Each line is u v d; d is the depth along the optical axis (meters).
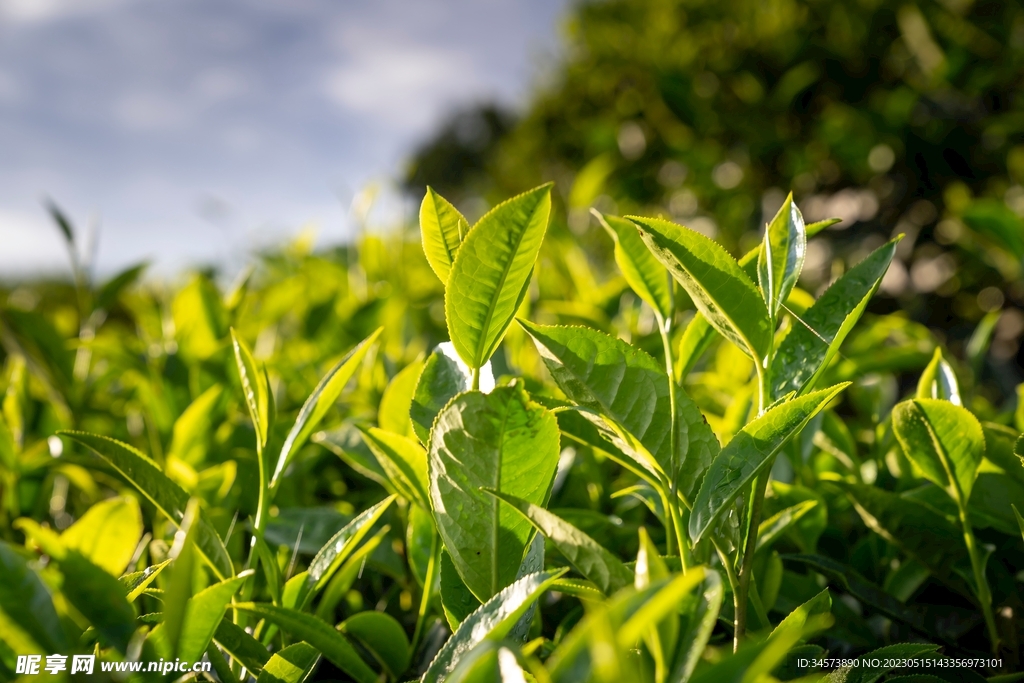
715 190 1.50
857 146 1.27
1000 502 0.33
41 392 0.59
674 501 0.27
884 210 1.32
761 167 1.45
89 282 0.59
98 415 0.56
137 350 0.56
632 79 1.78
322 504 0.49
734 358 0.52
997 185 1.19
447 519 0.27
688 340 0.33
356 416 0.48
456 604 0.28
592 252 1.07
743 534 0.28
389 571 0.36
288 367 0.55
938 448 0.31
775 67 1.41
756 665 0.21
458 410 0.27
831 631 0.33
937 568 0.34
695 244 0.27
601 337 0.28
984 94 1.23
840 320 0.28
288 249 0.87
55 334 0.51
